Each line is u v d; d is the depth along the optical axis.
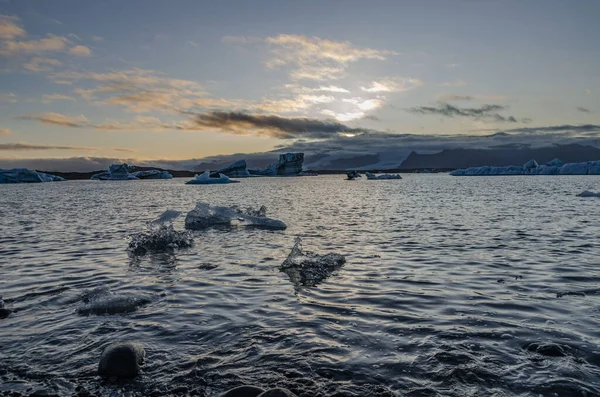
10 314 5.19
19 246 10.32
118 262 8.35
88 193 43.34
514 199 25.88
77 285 6.59
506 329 4.45
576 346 3.96
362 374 3.50
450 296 5.72
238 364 3.73
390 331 4.45
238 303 5.55
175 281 6.79
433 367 3.60
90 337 4.43
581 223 13.62
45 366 3.76
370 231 12.51
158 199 32.25
